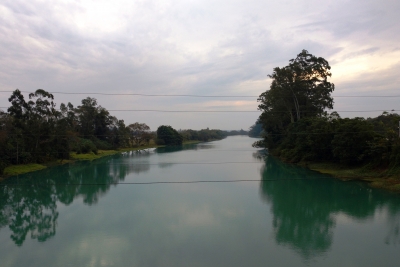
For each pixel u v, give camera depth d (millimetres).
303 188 26984
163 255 13172
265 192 25547
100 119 73750
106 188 27672
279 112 54188
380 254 13242
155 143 96375
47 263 12586
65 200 23641
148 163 45812
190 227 16688
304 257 12984
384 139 30391
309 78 49062
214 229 16344
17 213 20375
